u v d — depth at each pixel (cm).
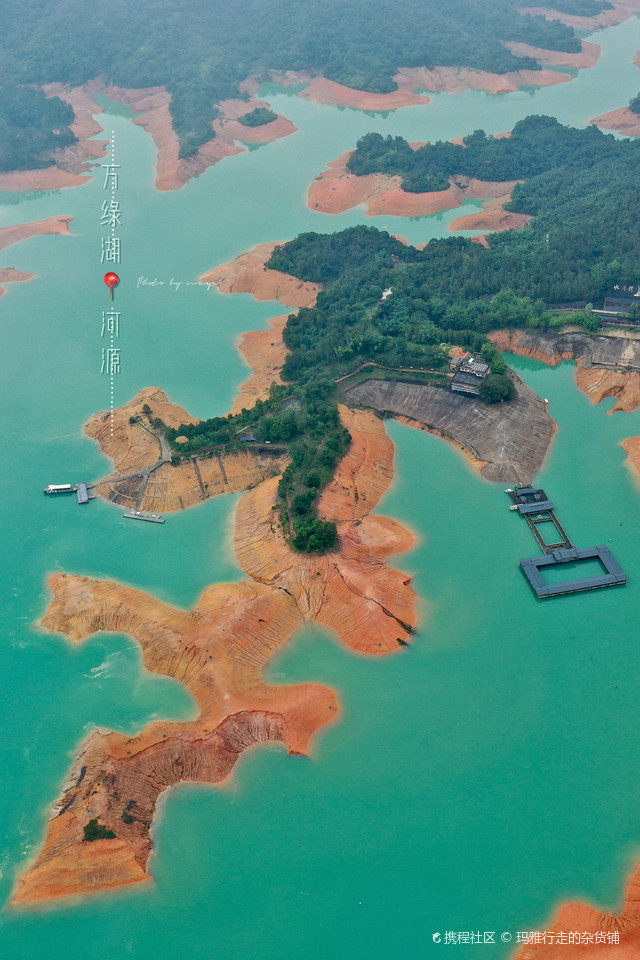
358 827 13388
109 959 12038
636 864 12706
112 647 16388
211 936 12188
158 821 13562
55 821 13488
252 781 14075
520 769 14088
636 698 15175
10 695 15662
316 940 12062
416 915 12269
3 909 12606
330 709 15075
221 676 15325
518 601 17138
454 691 15400
